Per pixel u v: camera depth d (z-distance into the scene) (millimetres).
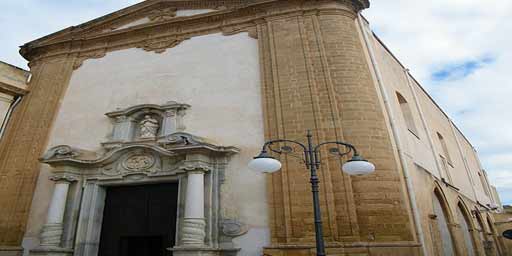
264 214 8273
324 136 8609
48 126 11438
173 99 10719
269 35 10594
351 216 7660
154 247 9086
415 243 7387
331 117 8812
